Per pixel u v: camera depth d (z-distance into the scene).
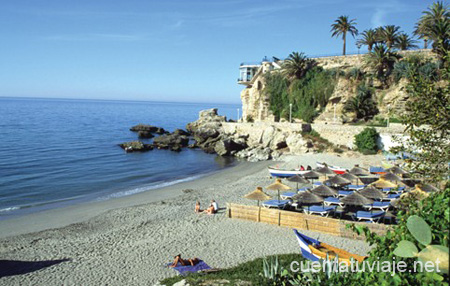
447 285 4.53
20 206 33.47
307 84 69.25
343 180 29.66
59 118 153.75
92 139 86.00
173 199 34.53
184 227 24.67
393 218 23.98
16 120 131.75
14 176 46.12
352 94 62.84
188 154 68.56
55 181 44.50
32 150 66.88
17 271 18.11
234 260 18.78
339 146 56.16
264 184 39.88
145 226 25.64
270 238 21.86
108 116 186.75
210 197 34.59
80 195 38.31
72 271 17.95
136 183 44.94
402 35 68.38
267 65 78.69
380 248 6.12
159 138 79.44
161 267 18.17
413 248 4.98
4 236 24.52
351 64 66.06
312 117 66.19
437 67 50.16
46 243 22.47
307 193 24.19
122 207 32.59
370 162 46.53
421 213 5.69
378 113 59.62
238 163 58.56
